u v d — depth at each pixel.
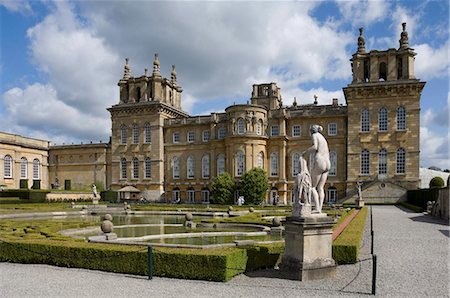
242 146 63.97
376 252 17.23
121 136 76.50
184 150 72.88
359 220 24.66
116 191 71.81
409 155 59.84
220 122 70.06
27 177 80.25
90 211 47.19
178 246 15.86
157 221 35.41
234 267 13.19
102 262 14.37
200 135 72.12
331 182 63.94
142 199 71.12
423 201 46.41
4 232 21.19
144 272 13.58
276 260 15.02
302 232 12.73
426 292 11.39
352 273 13.55
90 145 81.31
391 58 61.59
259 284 12.30
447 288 11.77
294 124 67.19
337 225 21.58
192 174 72.19
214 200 61.19
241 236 23.11
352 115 62.56
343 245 14.86
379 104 61.56
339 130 64.44
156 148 73.38
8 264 15.65
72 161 83.00
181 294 11.23
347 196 59.47
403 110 60.72
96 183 80.31
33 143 82.31
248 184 58.44
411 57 60.97
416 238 21.33
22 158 79.75
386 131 61.00
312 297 10.95
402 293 11.30
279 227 24.86
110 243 16.31
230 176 61.97
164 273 13.37
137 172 74.94
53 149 84.62
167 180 73.75
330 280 12.73
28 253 15.73
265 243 16.81
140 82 76.19
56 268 14.84
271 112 67.69
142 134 74.69
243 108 64.75
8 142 75.81
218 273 12.69
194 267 12.99
